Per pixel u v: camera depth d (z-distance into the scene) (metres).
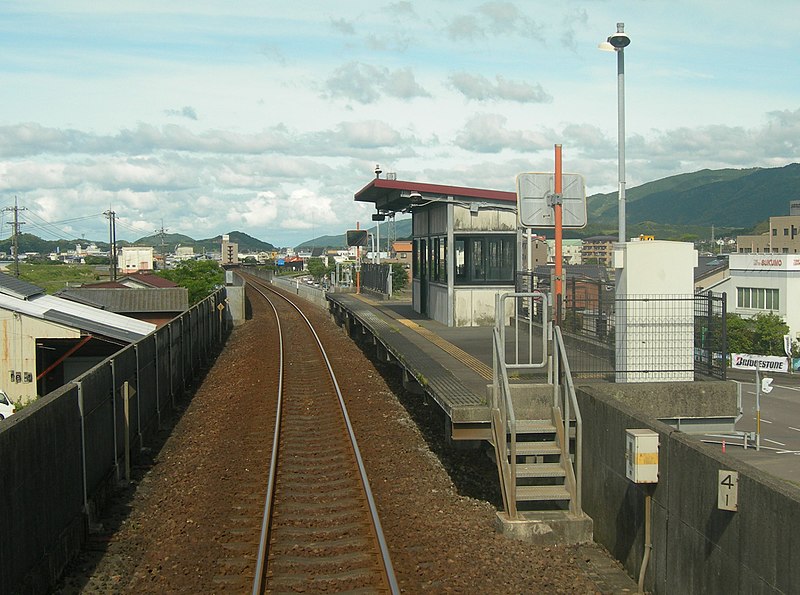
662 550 5.98
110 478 8.74
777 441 20.00
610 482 7.04
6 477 5.34
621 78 12.33
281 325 30.92
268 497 8.22
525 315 15.20
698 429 8.34
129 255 113.12
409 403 13.98
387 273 29.62
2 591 5.23
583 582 6.30
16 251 53.12
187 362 17.20
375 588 6.05
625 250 9.16
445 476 9.45
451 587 6.03
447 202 16.59
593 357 10.10
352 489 8.78
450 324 16.73
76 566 6.76
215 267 59.78
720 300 8.62
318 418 12.94
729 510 4.96
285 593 5.97
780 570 4.45
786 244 87.19
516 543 7.16
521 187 10.03
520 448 8.01
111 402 8.97
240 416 13.39
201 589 6.10
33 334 19.17
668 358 9.09
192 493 8.87
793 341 39.09
